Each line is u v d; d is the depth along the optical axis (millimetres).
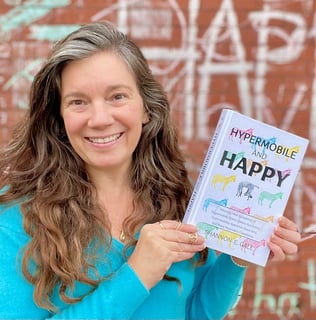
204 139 2244
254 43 2240
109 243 1006
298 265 2295
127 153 1020
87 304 937
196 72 2232
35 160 1062
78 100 985
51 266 955
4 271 963
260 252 1010
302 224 2277
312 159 2268
